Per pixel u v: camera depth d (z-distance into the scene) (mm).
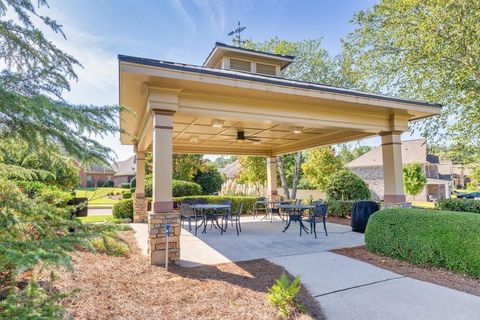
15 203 1900
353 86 13609
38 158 2281
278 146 12711
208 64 9797
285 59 9445
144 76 4660
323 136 10055
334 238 7410
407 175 22781
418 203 23406
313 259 5344
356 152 37906
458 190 35844
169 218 5023
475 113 9547
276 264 5008
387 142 7602
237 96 5797
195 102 5520
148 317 2889
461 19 8930
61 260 1698
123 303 3135
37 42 2074
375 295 3656
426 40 9516
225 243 6801
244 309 3172
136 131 8820
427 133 10969
